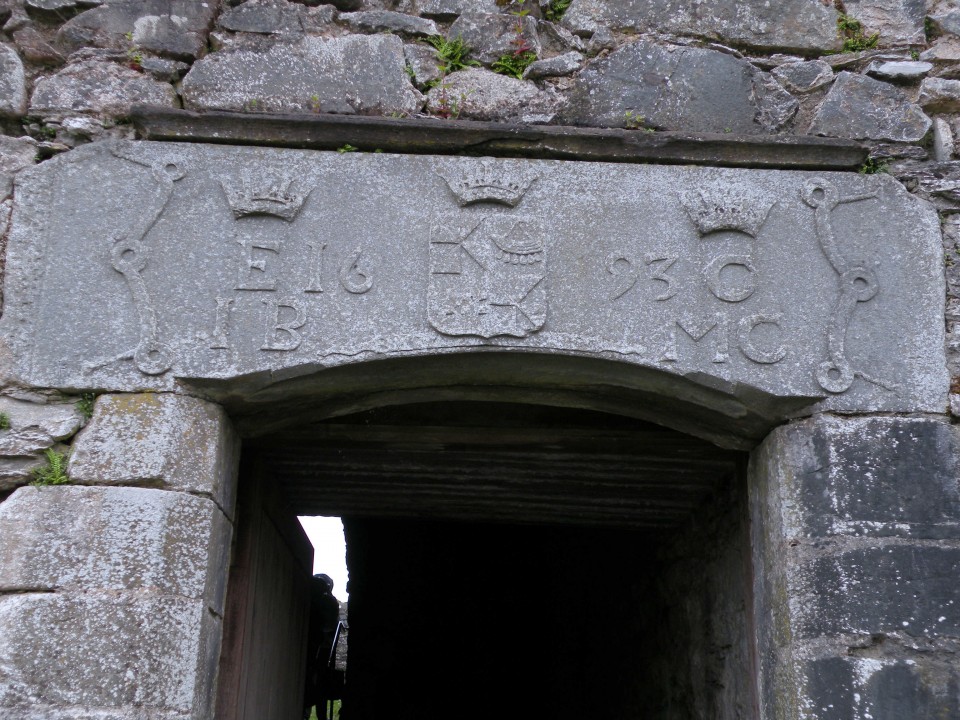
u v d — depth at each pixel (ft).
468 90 8.70
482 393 8.59
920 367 8.04
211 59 8.55
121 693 6.88
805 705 7.45
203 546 7.52
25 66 8.52
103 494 7.32
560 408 10.23
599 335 7.98
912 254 8.29
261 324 7.86
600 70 8.81
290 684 12.09
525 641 22.93
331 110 8.52
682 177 8.39
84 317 7.77
